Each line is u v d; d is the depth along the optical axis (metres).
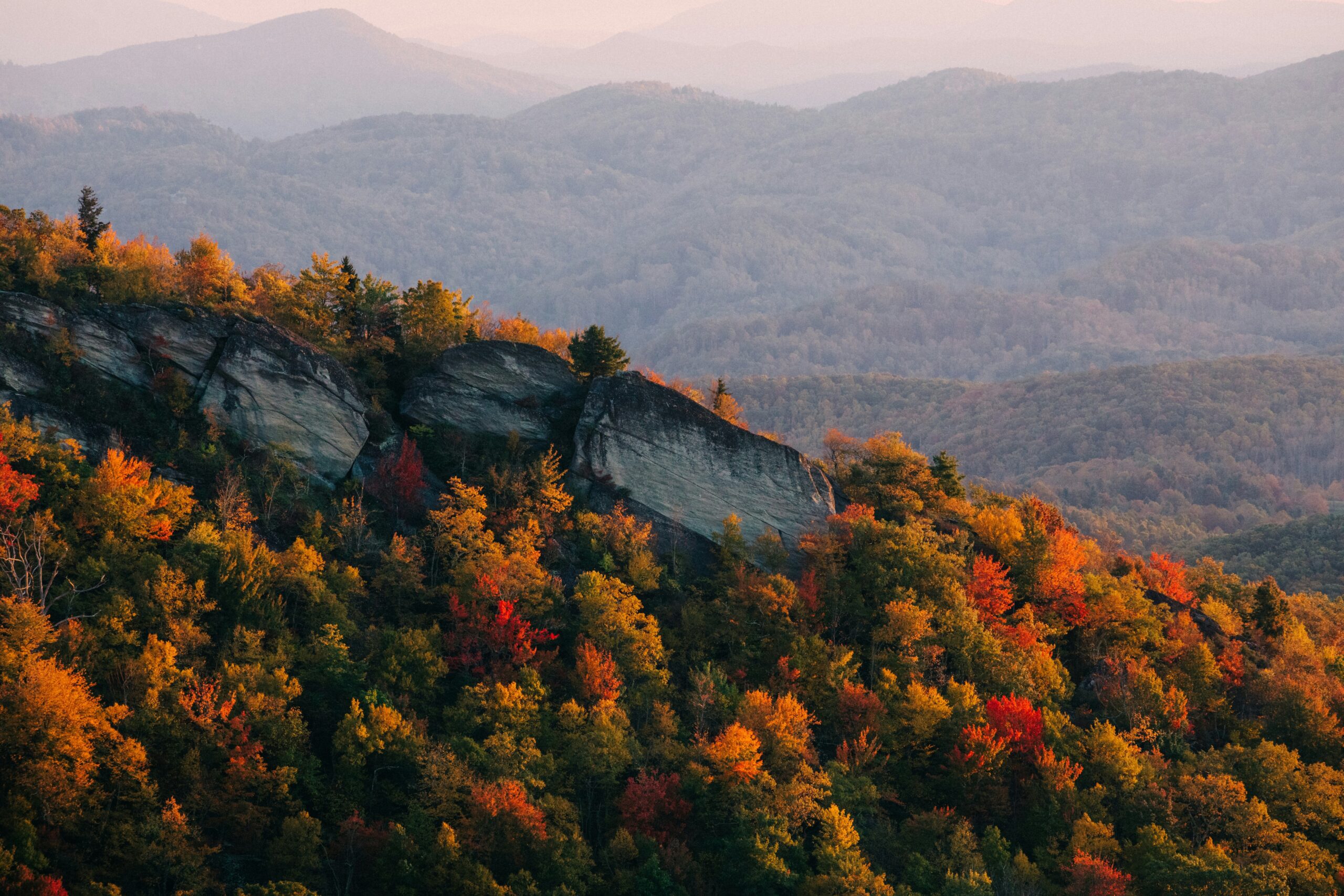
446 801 64.44
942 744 84.94
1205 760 88.19
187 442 86.88
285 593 77.69
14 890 49.50
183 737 60.69
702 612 94.38
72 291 90.06
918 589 101.62
